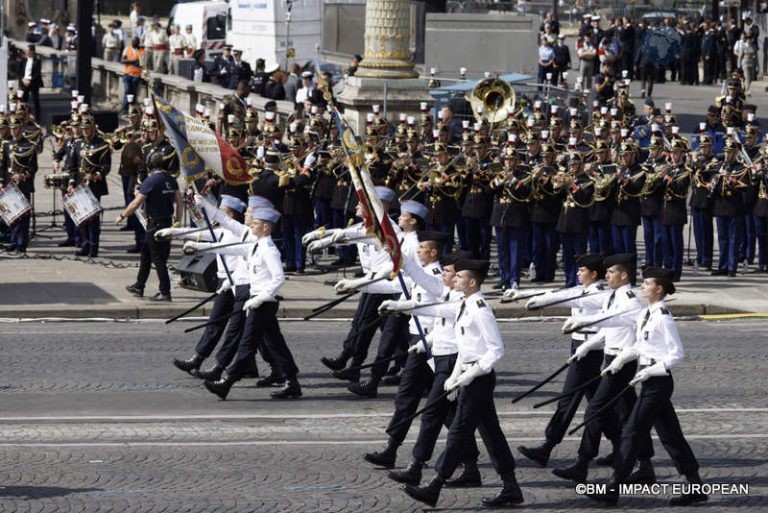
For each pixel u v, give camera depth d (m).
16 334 71.69
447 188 87.25
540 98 125.75
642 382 45.69
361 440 52.59
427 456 46.38
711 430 54.34
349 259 92.69
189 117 72.19
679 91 191.88
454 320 46.16
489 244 89.81
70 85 182.75
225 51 153.12
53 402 56.91
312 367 65.25
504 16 147.62
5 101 125.88
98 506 43.06
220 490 45.28
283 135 102.62
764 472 48.97
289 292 83.75
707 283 90.06
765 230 92.94
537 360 67.12
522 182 83.88
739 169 90.94
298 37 174.88
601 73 150.88
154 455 49.44
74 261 91.62
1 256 92.38
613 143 98.19
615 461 45.75
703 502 45.72
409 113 116.94
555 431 49.84
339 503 44.41
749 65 193.00
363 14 173.75
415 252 58.66
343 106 119.06
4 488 44.84
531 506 45.31
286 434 53.16
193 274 79.94
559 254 100.44
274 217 58.53
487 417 45.19
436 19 148.00
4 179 93.31
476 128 89.00
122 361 65.31
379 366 59.47
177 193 79.81
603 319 47.25
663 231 89.56
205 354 61.31
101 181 93.62
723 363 67.00
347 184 90.06
